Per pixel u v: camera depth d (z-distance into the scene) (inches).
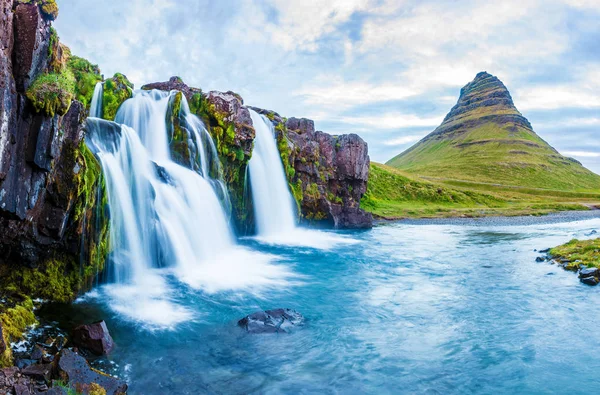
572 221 2827.3
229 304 714.2
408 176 5113.2
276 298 772.0
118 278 758.5
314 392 452.4
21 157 470.0
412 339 597.9
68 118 586.2
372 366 513.7
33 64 472.1
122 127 900.0
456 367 517.0
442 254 1315.2
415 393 459.2
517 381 487.5
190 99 1248.8
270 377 478.0
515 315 697.6
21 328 502.0
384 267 1087.6
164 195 925.8
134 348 522.0
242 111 1320.1
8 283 574.6
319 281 917.2
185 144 1087.0
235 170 1311.5
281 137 1633.9
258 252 1216.8
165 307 674.2
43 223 573.9
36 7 468.1
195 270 920.3
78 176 595.8
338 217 1973.4
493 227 2332.7
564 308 730.2
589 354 554.3
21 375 382.0
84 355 485.1
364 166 2096.5
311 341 580.4
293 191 1675.7
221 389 446.6
